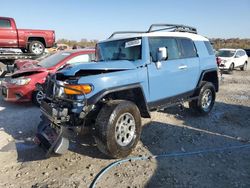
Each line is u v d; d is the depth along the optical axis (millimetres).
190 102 6965
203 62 6879
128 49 5391
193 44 6723
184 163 4430
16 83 7730
